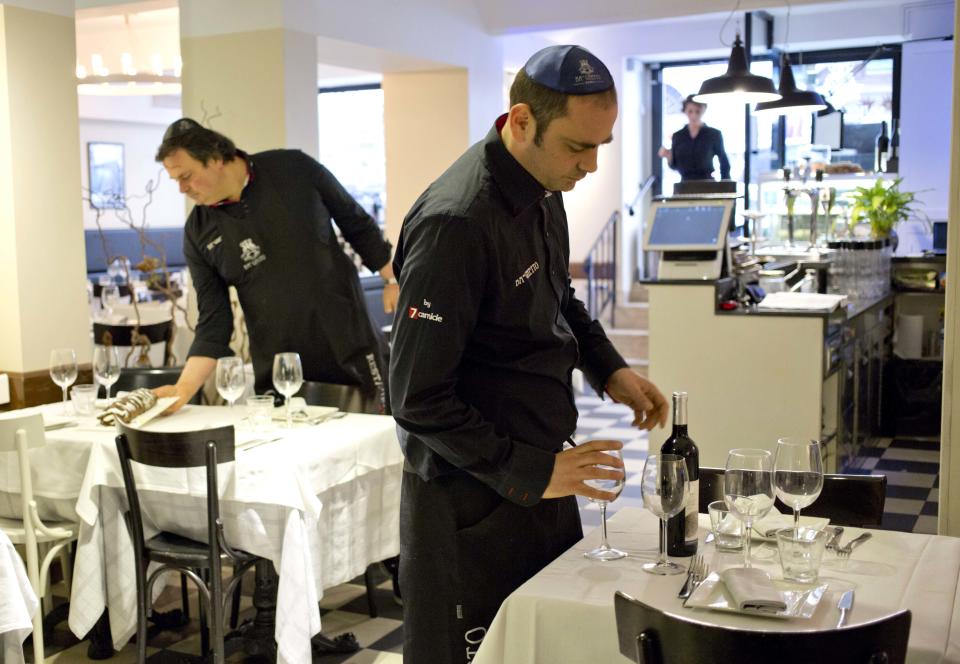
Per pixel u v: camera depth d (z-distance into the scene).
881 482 2.38
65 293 4.63
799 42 10.00
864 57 10.15
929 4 9.47
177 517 3.19
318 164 3.81
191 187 3.52
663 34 10.43
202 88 6.54
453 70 8.33
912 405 6.84
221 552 3.04
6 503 3.54
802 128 10.34
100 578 3.24
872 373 6.34
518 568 2.05
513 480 1.91
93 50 11.52
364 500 3.36
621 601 1.65
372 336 3.91
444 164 8.46
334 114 12.58
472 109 8.41
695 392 5.09
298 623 3.01
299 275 3.70
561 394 2.09
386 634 3.72
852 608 1.77
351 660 3.49
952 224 2.96
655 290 5.11
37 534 3.35
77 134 4.68
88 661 3.56
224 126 6.48
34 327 4.49
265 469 2.99
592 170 1.89
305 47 6.46
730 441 5.05
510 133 1.90
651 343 5.15
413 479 2.08
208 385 4.55
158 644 3.66
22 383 4.44
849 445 5.69
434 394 1.88
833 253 6.31
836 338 5.18
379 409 3.89
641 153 11.45
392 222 8.73
